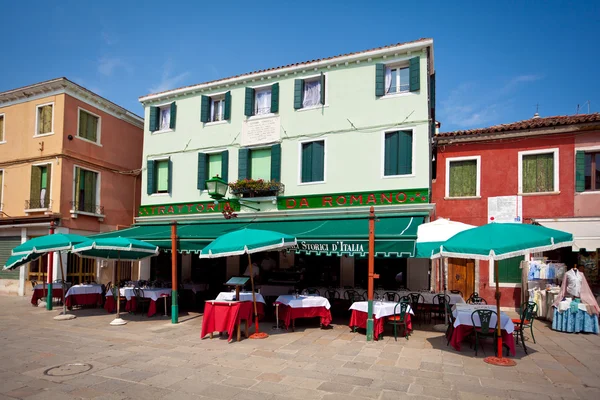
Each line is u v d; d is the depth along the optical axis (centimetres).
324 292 1392
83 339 1034
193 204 1812
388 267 1545
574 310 1162
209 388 674
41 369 776
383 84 1523
